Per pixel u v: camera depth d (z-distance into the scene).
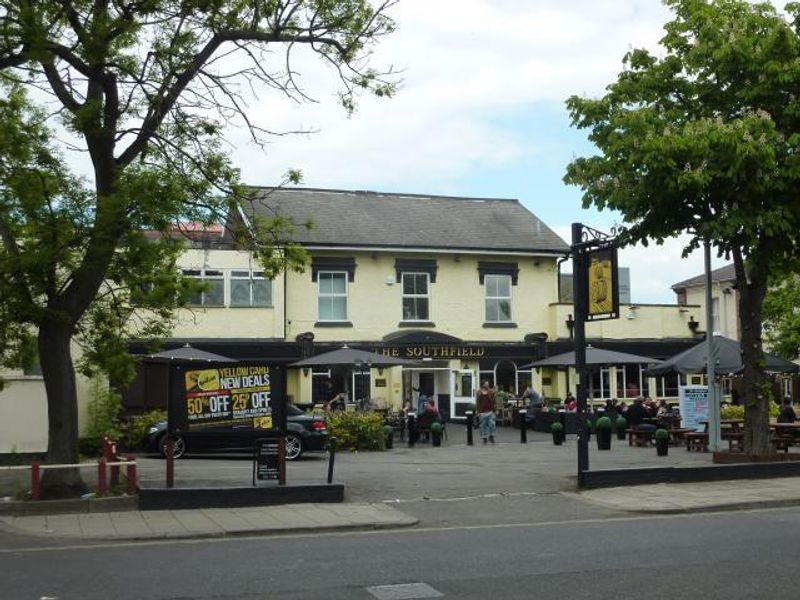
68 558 9.97
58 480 13.79
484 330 34.03
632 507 13.57
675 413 28.89
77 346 21.66
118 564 9.52
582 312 15.84
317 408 26.09
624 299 38.81
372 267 32.84
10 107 13.49
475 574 8.81
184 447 20.81
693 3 17.16
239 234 15.34
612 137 16.75
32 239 13.47
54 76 14.19
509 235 35.22
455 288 33.88
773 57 16.17
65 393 14.15
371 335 32.50
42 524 12.25
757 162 15.05
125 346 15.56
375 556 9.86
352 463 19.73
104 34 13.09
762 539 10.69
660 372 25.58
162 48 14.09
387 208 35.50
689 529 11.59
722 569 8.92
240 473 17.12
